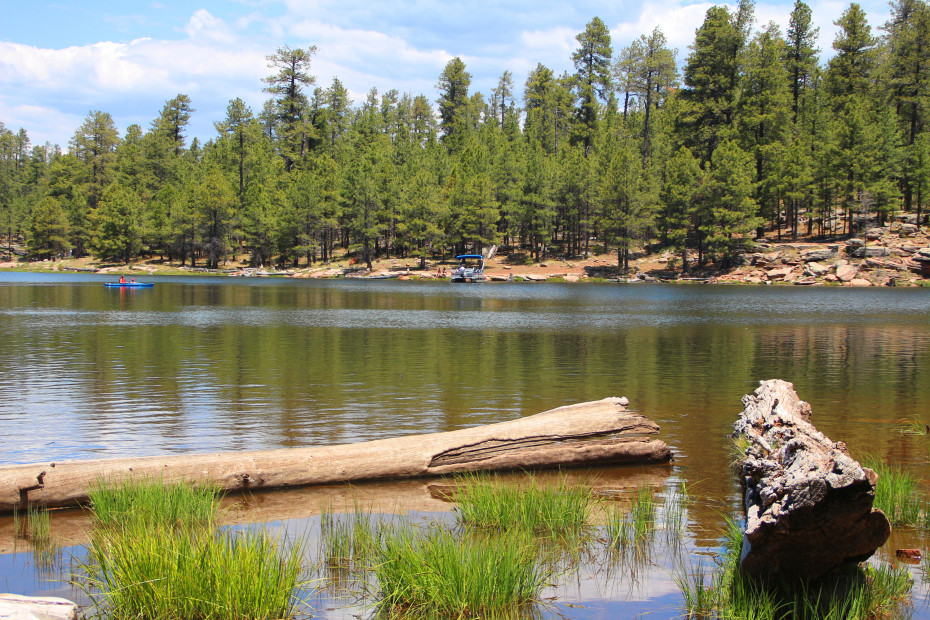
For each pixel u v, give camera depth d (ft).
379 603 16.78
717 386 49.47
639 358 65.05
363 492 26.12
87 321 98.99
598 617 16.06
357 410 40.40
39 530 21.72
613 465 30.01
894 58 286.05
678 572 18.70
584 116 375.25
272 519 22.80
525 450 29.17
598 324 102.37
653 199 279.90
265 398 44.06
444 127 447.42
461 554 17.83
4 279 262.67
